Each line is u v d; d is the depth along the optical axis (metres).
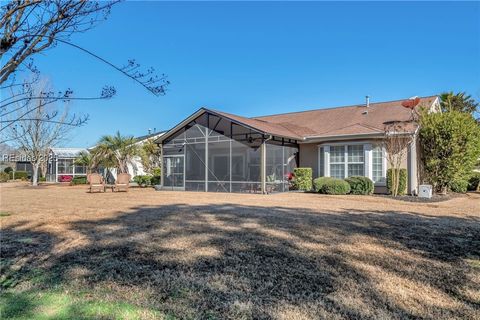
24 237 6.19
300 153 20.00
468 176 16.52
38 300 3.32
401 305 3.23
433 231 6.62
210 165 19.97
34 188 24.12
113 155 27.88
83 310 3.08
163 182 21.98
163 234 6.37
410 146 15.57
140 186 26.31
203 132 19.86
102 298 3.37
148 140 30.28
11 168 46.38
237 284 3.78
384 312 3.07
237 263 4.55
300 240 5.85
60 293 3.51
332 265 4.46
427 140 15.95
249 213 9.09
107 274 4.12
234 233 6.42
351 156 17.36
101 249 5.30
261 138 17.28
